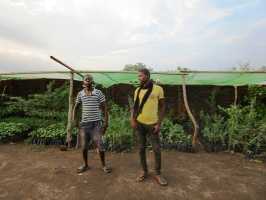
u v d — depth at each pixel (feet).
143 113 12.89
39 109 24.39
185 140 20.68
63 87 24.91
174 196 12.10
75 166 15.83
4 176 14.28
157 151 13.21
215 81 23.85
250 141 19.11
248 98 24.12
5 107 26.43
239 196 12.25
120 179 13.83
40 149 19.97
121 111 23.97
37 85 27.76
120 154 18.83
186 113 25.95
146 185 13.14
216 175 14.92
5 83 27.45
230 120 20.94
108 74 21.91
